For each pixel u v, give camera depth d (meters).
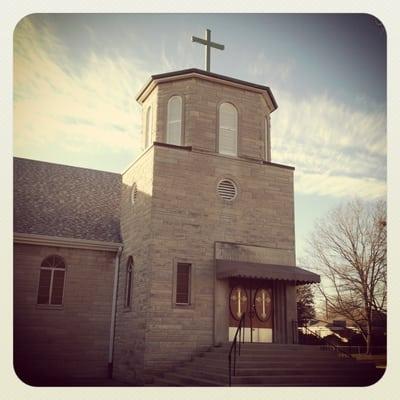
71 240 17.56
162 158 16.22
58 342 16.84
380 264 29.61
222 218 16.55
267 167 17.80
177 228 15.84
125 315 16.70
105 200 20.97
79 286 17.56
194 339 15.15
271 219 17.33
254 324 16.14
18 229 17.36
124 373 15.91
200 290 15.62
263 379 12.48
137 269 16.31
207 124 17.41
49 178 20.92
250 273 15.02
